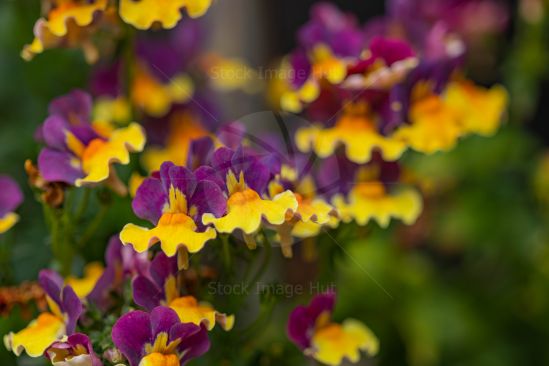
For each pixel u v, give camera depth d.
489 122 0.52
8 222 0.48
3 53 0.60
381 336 0.62
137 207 0.42
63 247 0.47
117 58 0.53
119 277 0.45
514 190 0.66
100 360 0.43
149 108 0.56
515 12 0.74
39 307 0.46
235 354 0.47
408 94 0.49
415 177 0.51
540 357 0.64
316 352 0.46
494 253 0.65
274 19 0.71
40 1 0.59
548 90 0.84
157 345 0.42
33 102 0.60
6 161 0.57
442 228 0.65
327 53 0.50
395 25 0.54
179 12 0.45
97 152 0.45
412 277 0.63
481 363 0.64
